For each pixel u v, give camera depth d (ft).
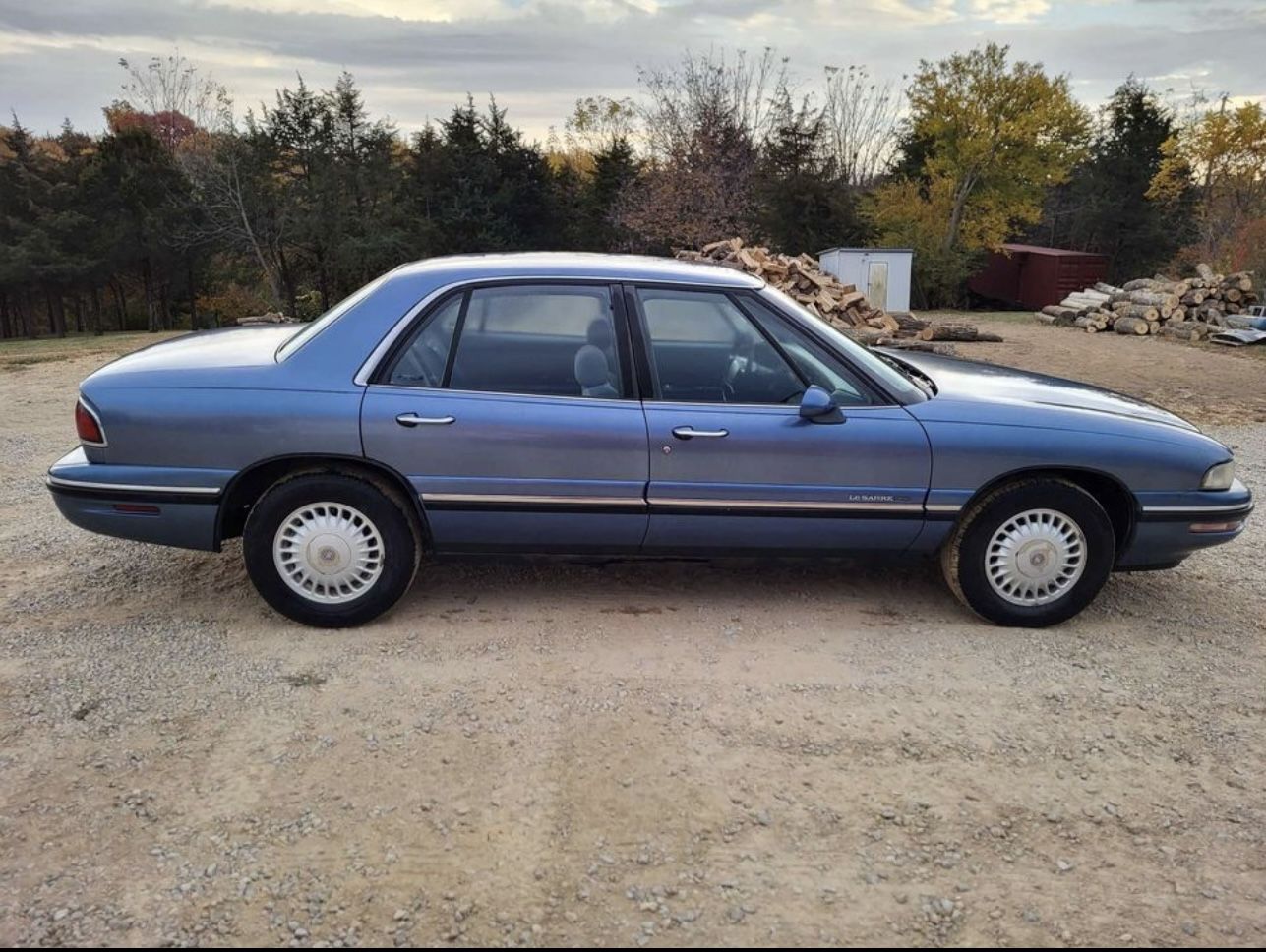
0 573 15.35
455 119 135.74
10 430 28.09
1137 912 8.16
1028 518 13.48
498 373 13.03
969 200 127.65
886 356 16.52
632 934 7.72
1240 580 16.30
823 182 106.22
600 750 10.28
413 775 9.78
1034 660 12.78
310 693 11.40
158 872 8.32
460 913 7.91
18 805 9.19
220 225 128.06
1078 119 127.44
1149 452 13.44
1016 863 8.73
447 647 12.67
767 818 9.22
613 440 12.86
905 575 15.80
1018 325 66.44
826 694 11.62
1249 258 113.60
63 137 170.19
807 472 13.09
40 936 7.55
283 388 12.73
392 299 13.10
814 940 7.71
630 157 138.82
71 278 133.49
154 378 12.91
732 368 13.35
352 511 12.92
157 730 10.57
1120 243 147.13
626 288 13.28
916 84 125.70
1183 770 10.29
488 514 13.06
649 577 15.38
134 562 15.94
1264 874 8.68
